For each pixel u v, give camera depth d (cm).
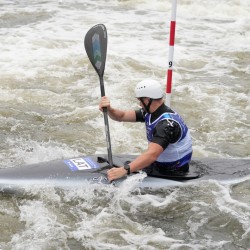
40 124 2586
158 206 1758
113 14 4831
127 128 2550
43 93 2986
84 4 5178
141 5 5253
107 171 1852
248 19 4825
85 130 2527
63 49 3712
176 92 3048
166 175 1866
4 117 2642
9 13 4684
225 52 3869
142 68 3441
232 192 1836
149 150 1745
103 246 1557
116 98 2936
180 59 3666
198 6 5184
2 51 3622
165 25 4519
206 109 2814
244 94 3044
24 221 1681
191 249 1548
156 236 1612
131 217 1712
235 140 2462
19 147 2311
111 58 3544
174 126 1761
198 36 4250
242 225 1666
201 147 2370
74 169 1894
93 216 1714
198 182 1866
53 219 1691
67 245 1559
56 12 4791
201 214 1720
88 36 2138
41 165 1923
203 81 3272
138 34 4209
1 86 3045
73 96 2966
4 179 1848
